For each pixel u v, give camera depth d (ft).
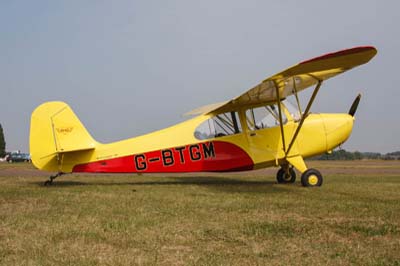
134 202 21.49
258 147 32.45
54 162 31.09
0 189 27.78
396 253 12.00
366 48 20.92
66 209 19.16
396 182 34.12
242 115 32.63
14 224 15.66
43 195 24.41
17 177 40.98
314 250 12.33
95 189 28.09
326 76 26.14
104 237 13.75
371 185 31.27
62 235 13.98
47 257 11.51
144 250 12.32
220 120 32.63
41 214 17.83
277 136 32.65
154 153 32.01
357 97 34.40
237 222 16.28
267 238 13.79
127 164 31.81
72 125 31.42
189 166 32.19
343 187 29.76
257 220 16.70
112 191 26.78
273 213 18.30
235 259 11.46
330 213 18.29
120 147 31.96
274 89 28.96
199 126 32.53
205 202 21.52
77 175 46.09
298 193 25.90
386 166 77.61
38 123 30.86
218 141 32.37
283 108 33.27
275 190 27.81
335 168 67.56
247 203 21.18
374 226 15.51
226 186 30.89
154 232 14.55
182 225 15.71
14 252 12.00
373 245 12.90
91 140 31.68
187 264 10.98
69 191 26.61
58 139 31.07
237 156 32.30
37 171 56.18
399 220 16.69
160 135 32.45
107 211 18.65
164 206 20.12
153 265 10.89
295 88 29.17
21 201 21.85
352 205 20.51
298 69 23.35
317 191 27.17
